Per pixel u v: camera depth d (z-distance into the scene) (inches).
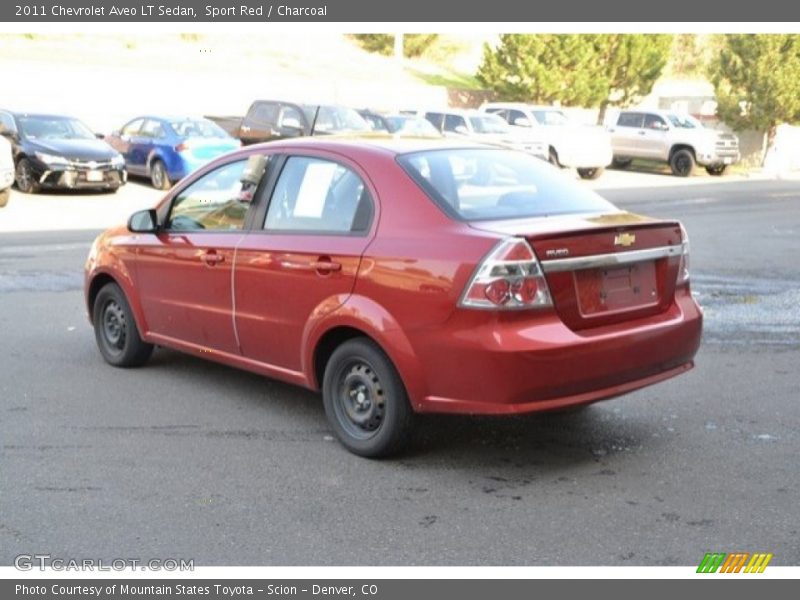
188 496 197.2
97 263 294.5
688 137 1198.3
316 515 188.4
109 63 1407.5
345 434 221.6
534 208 218.1
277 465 214.5
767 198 896.3
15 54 1350.9
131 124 941.2
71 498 195.6
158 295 273.0
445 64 2054.6
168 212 272.8
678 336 218.7
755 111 1320.1
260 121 970.7
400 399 209.6
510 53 1437.0
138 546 175.5
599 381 202.7
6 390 270.8
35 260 502.0
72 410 252.8
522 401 194.4
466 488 201.6
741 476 207.5
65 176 808.3
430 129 1008.2
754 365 301.3
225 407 256.4
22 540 177.5
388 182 217.0
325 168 232.4
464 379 196.4
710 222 690.8
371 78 1670.8
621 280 210.4
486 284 192.2
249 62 1606.8
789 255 530.0
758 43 1295.5
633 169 1315.2
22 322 356.2
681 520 185.2
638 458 219.0
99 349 305.0
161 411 252.5
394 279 205.5
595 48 1432.1
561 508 191.3
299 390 272.5
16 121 847.1
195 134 894.4
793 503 192.7
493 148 242.5
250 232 244.4
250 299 241.0
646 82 1473.9
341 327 218.2
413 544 176.1
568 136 1095.6
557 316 197.9
